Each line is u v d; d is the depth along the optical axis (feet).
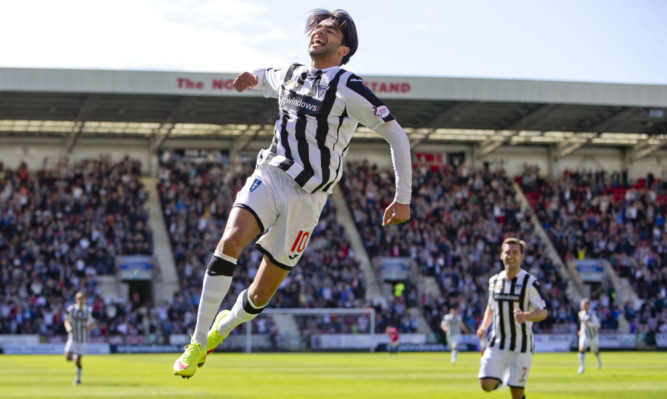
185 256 142.82
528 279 36.96
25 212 143.54
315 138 18.06
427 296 144.66
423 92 136.56
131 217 147.64
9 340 123.44
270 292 18.57
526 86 139.54
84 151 161.07
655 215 169.17
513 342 37.42
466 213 162.81
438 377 71.67
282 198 17.83
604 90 142.31
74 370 80.07
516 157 179.01
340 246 150.82
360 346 137.80
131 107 141.08
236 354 129.08
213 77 130.93
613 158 181.57
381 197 163.73
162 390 56.18
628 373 78.07
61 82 126.31
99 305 129.80
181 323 131.13
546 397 52.54
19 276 133.69
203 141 164.96
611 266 159.43
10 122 151.02
